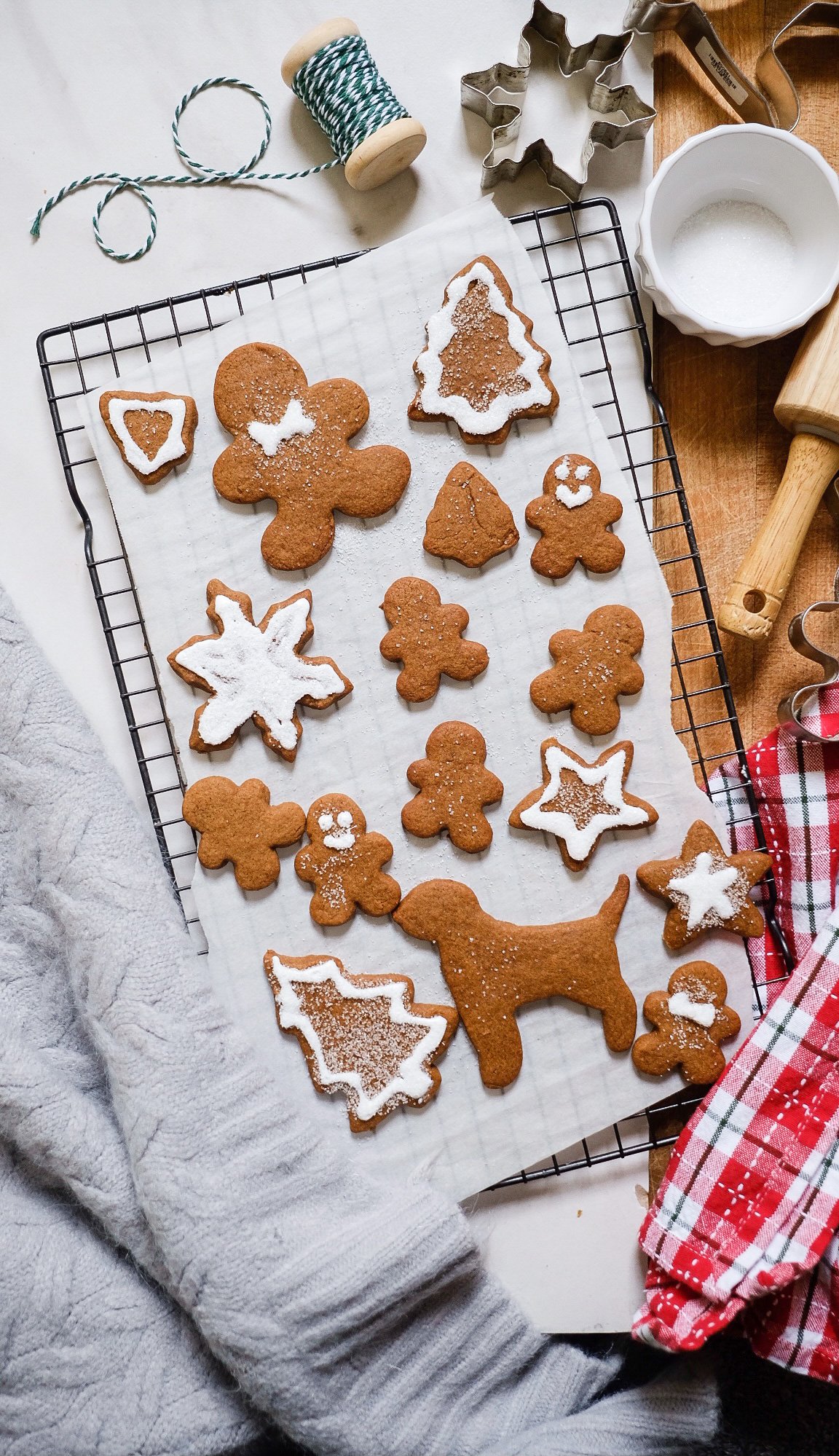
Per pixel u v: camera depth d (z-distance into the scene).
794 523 0.94
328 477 0.94
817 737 0.93
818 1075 0.92
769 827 0.95
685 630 0.97
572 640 0.94
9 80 0.96
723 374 0.97
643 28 0.95
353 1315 0.89
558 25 0.94
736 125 0.93
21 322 0.96
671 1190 0.93
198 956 0.94
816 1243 0.91
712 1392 0.91
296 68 0.93
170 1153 0.90
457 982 0.94
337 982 0.94
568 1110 0.94
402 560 0.95
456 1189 0.94
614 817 0.94
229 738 0.94
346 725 0.95
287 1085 0.94
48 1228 0.92
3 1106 0.91
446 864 0.95
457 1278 0.91
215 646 0.94
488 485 0.94
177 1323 0.91
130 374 0.94
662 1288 0.93
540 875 0.95
